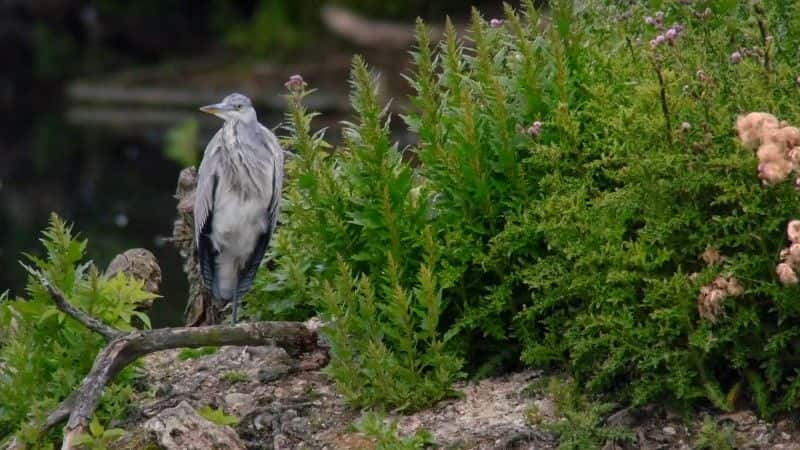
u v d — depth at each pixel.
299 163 10.66
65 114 41.34
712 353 9.19
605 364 9.10
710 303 8.60
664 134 9.09
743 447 8.72
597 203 9.27
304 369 10.71
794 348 8.98
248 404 10.23
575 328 9.49
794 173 8.56
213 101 40.50
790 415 8.95
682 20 10.52
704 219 9.16
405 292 9.75
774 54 9.22
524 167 10.15
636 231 9.45
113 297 10.62
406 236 10.21
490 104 10.18
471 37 10.87
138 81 43.06
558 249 9.52
